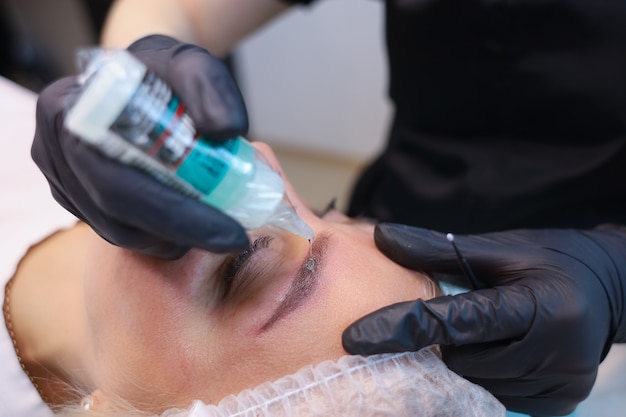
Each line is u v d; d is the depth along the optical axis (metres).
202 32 1.17
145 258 0.68
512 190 1.04
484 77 0.99
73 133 0.52
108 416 0.70
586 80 0.92
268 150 0.82
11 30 2.15
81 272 0.81
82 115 0.48
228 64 2.18
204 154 0.53
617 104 0.91
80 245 0.87
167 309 0.67
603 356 0.77
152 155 0.51
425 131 1.15
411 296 0.74
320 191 2.31
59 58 2.25
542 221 1.06
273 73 2.28
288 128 2.44
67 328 0.79
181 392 0.68
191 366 0.67
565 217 1.04
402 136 1.20
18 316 0.83
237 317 0.68
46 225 0.97
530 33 0.92
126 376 0.70
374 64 2.05
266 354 0.67
